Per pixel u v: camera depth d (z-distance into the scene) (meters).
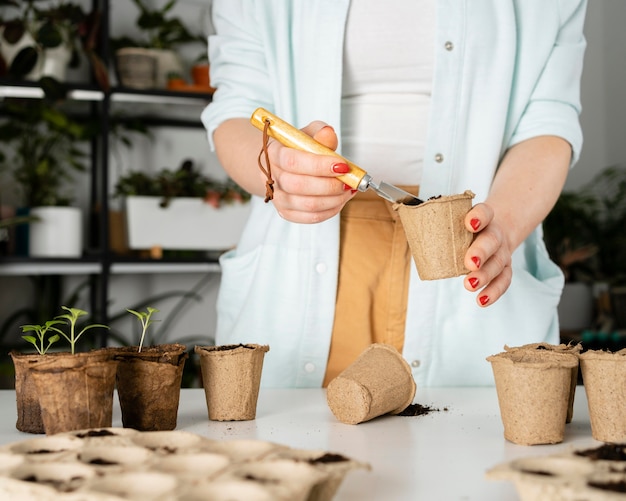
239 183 1.21
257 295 1.36
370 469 0.59
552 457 0.58
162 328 3.57
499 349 1.35
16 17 3.25
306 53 1.32
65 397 0.82
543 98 1.31
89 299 3.42
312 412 1.03
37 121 3.15
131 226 3.08
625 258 3.83
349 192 0.96
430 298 1.32
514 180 1.15
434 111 1.30
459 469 0.72
